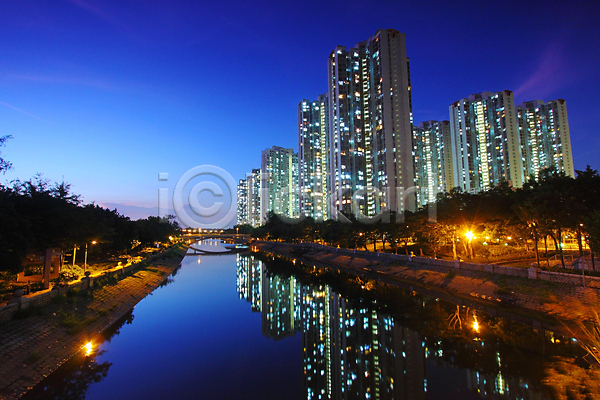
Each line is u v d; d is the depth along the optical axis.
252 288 57.44
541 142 183.62
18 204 31.67
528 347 23.39
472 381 19.66
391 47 151.12
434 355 24.25
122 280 45.38
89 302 32.19
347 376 22.58
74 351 23.44
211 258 123.62
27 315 23.58
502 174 165.62
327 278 63.56
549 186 34.97
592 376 18.39
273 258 115.06
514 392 17.75
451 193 55.34
